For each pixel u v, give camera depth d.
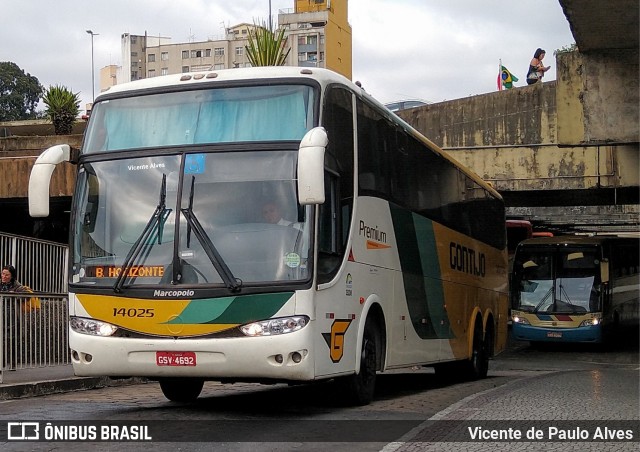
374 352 11.03
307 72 9.72
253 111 9.55
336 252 9.63
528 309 29.84
